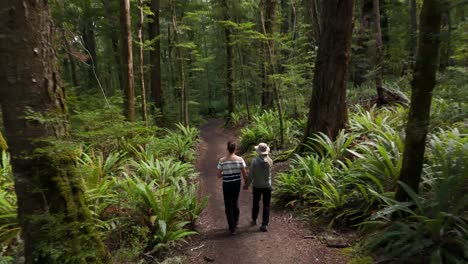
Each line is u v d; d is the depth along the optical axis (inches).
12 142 117.0
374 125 286.4
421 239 133.0
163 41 858.8
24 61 114.4
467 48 131.6
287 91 444.8
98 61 748.6
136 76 704.4
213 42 1167.0
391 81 506.9
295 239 181.0
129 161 302.4
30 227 121.2
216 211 238.7
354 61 550.9
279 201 238.5
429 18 127.2
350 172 212.7
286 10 709.9
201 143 561.9
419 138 141.6
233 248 176.2
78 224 128.4
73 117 244.2
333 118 293.7
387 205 167.9
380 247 149.0
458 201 139.5
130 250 162.2
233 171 192.5
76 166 138.0
